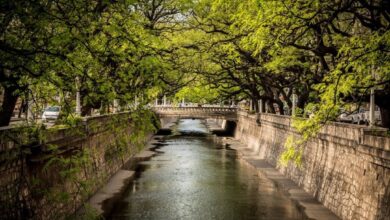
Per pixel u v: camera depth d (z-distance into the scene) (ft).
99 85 42.45
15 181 49.03
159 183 106.22
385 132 58.65
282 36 46.75
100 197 90.63
